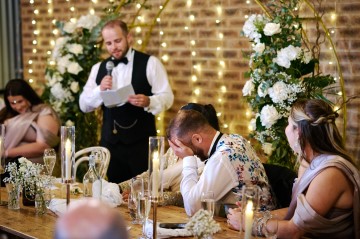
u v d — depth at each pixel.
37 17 7.71
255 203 2.74
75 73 6.02
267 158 5.21
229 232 3.07
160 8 6.37
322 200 2.93
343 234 3.00
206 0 5.99
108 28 5.52
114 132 5.57
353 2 4.91
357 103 4.94
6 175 4.66
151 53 6.52
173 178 4.08
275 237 2.74
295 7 4.80
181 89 6.30
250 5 5.63
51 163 3.66
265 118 4.54
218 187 3.31
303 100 3.14
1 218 3.44
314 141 3.04
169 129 3.47
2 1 7.99
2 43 8.05
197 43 6.12
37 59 7.77
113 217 0.93
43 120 5.61
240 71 5.80
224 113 5.96
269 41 4.65
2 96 7.91
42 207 3.53
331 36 5.07
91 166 3.39
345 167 2.97
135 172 5.61
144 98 5.38
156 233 2.75
